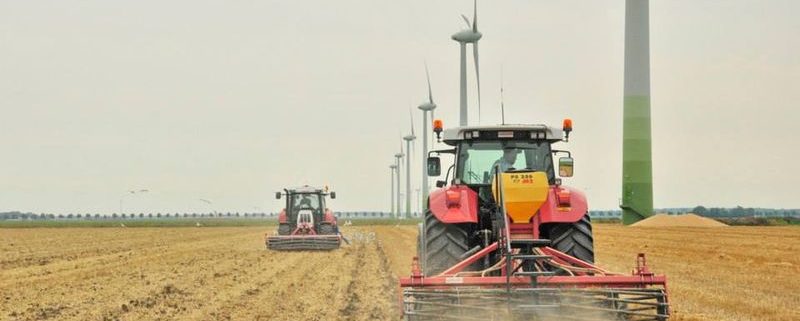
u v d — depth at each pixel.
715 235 48.16
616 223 85.19
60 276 26.06
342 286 21.78
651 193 67.31
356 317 16.06
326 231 41.16
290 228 41.31
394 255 34.56
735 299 17.84
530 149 15.63
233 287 21.94
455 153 16.09
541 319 12.97
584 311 12.95
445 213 14.31
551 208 14.18
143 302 18.78
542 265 13.92
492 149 15.65
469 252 14.33
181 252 39.19
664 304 12.86
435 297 13.11
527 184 13.84
